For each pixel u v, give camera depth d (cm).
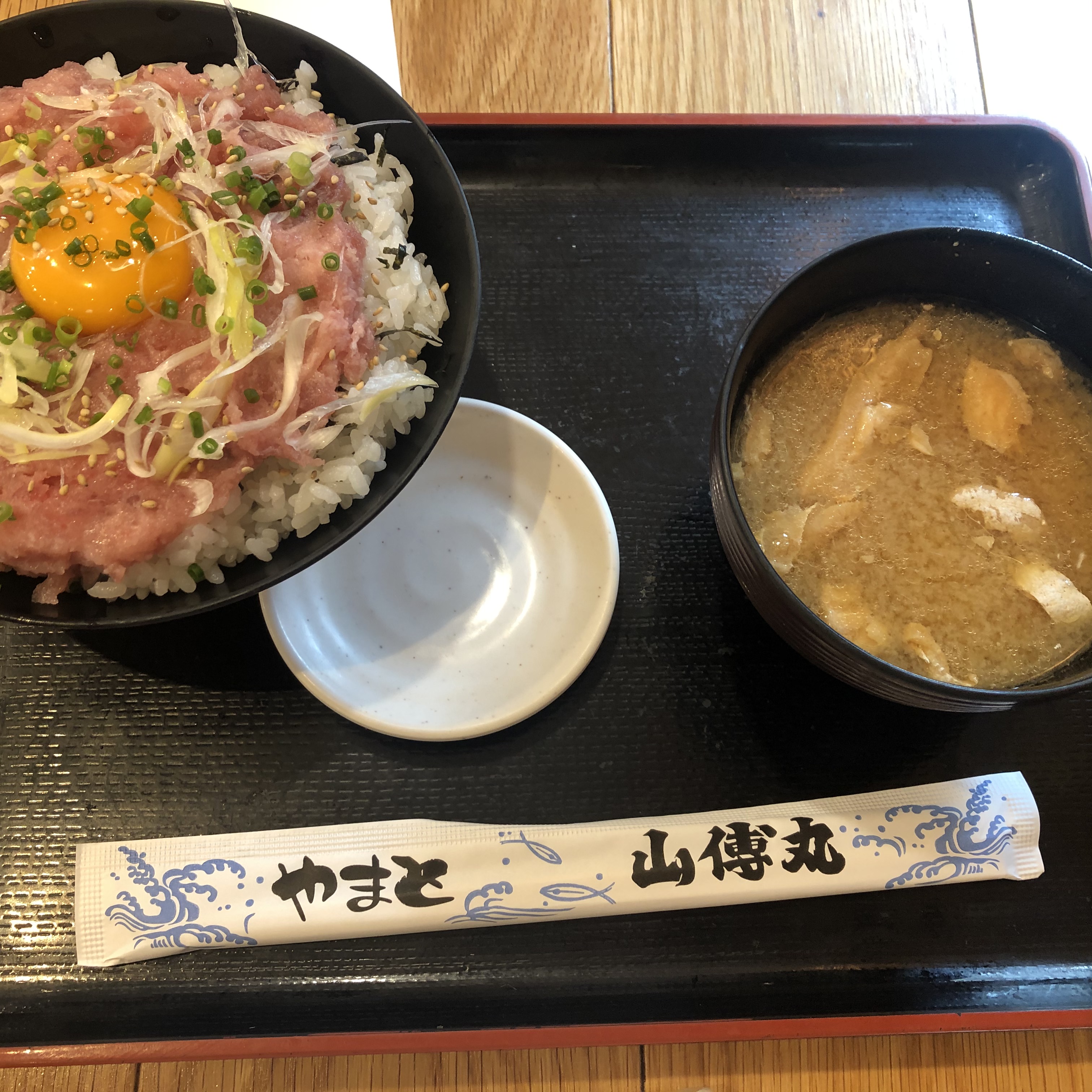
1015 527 28
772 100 39
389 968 28
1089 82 40
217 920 27
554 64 38
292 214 28
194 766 29
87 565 27
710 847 28
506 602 31
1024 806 29
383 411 29
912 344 29
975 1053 30
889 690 26
